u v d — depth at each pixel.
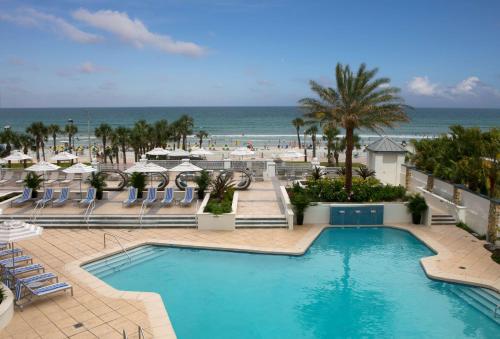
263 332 11.78
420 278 15.53
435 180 25.17
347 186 23.56
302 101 24.84
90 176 30.48
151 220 21.31
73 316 11.96
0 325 11.10
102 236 19.52
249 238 19.47
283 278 15.50
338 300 13.74
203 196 25.19
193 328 11.96
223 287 14.68
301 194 22.44
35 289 12.78
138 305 12.70
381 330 11.95
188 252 18.12
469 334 11.73
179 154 37.22
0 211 16.36
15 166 47.69
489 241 19.02
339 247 18.91
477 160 22.06
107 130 54.56
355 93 23.38
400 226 21.64
